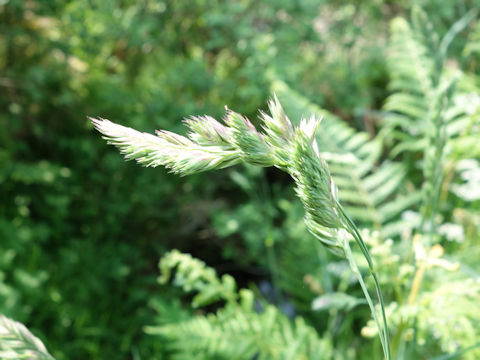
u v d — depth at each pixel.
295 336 1.98
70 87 4.23
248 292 2.06
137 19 3.92
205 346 1.96
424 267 1.36
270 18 3.90
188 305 3.56
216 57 4.47
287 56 3.70
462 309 1.36
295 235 2.62
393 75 2.44
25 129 4.10
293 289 2.62
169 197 3.94
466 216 2.18
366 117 3.79
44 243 3.60
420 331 1.45
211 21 3.71
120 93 3.96
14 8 3.83
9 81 3.87
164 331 2.06
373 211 2.02
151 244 3.92
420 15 2.12
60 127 4.16
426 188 1.52
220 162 0.64
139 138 0.62
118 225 3.84
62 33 4.22
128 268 3.50
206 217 3.88
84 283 3.38
